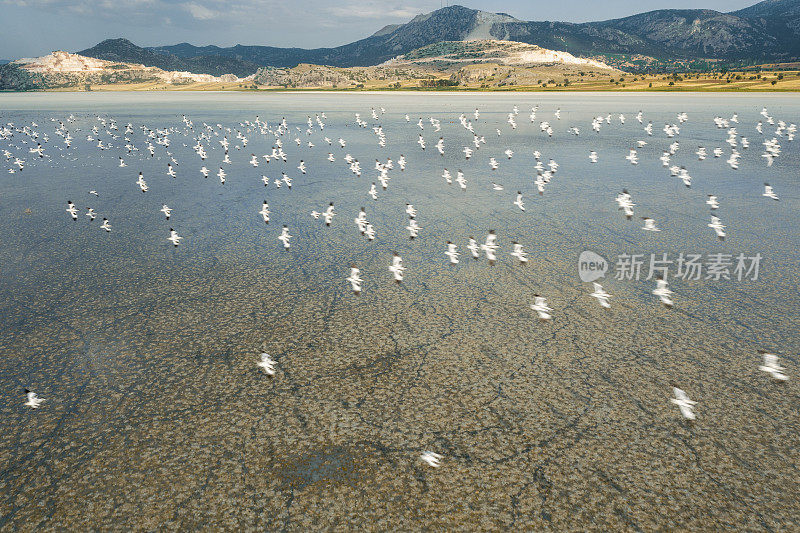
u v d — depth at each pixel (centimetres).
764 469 1077
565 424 1230
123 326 1797
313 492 1037
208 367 1520
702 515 965
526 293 2028
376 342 1647
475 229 2956
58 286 2170
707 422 1228
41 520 987
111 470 1116
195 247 2688
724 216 3106
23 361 1580
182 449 1173
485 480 1061
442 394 1358
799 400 1307
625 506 990
